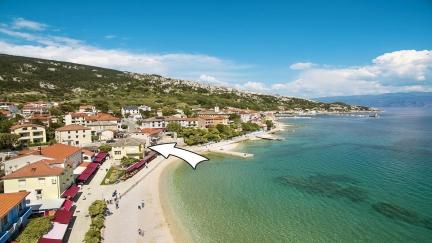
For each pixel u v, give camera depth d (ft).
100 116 516.73
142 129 469.16
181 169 308.19
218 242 160.15
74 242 150.82
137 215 191.31
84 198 213.25
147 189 242.78
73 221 174.81
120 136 448.24
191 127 546.67
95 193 224.94
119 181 255.50
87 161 292.81
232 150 429.38
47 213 176.96
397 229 175.32
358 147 449.48
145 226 176.35
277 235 167.73
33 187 189.67
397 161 349.00
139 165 300.40
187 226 177.78
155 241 159.84
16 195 155.02
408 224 181.47
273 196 229.25
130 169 281.95
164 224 179.63
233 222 183.93
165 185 254.27
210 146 447.83
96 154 329.72
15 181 187.01
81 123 481.46
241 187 251.19
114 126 483.51
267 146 464.65
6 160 244.42
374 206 209.15
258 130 638.94
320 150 426.51
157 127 542.57
